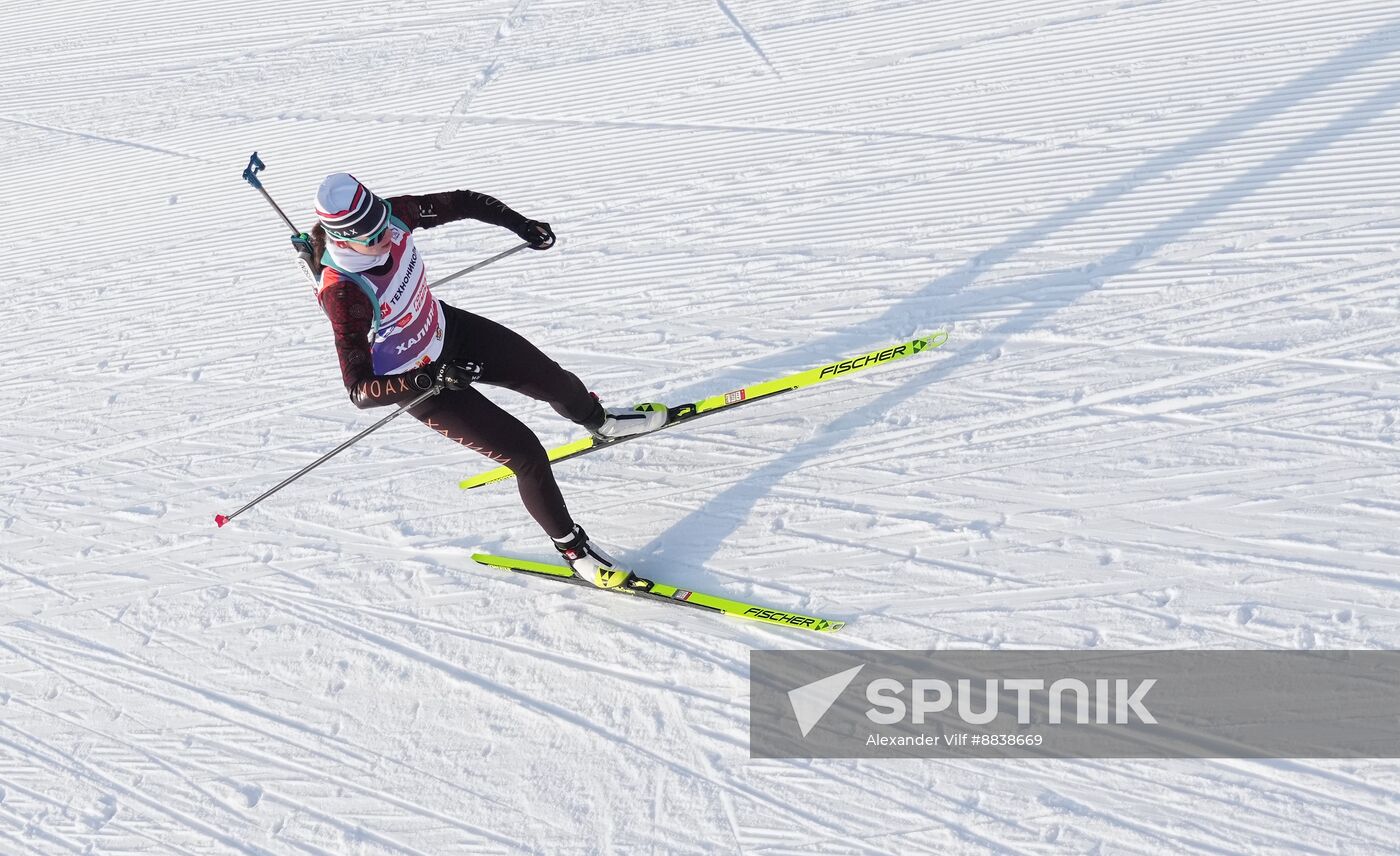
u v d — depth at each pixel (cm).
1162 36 596
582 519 415
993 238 493
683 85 696
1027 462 384
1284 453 362
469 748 348
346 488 460
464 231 617
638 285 535
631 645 363
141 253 696
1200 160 500
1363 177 462
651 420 421
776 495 402
